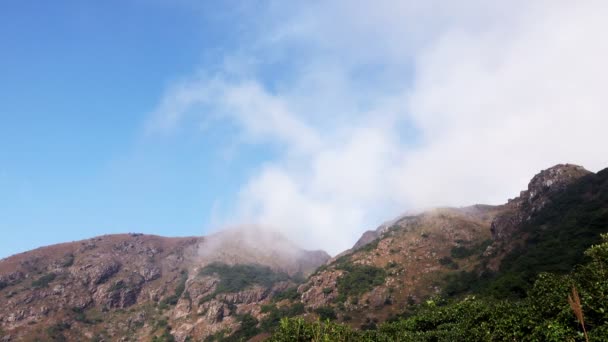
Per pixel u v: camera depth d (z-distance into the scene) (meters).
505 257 117.44
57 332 179.50
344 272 154.25
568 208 113.75
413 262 152.88
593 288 31.34
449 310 57.66
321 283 150.88
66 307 197.88
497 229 143.62
